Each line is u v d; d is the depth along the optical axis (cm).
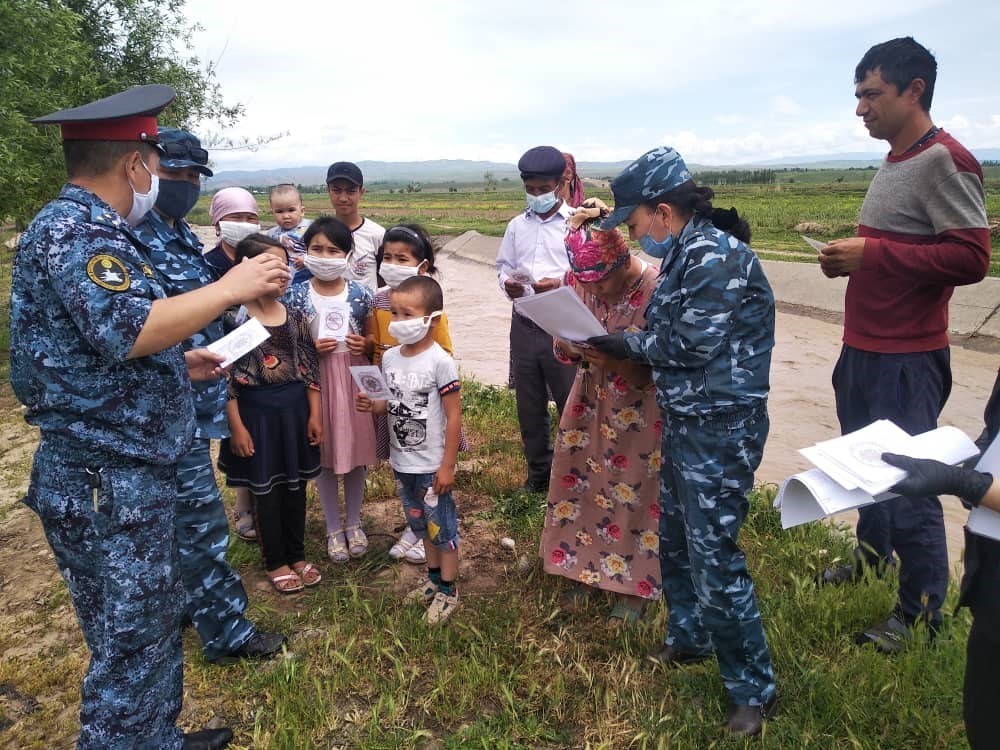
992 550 173
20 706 299
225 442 357
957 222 279
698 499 254
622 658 306
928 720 256
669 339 248
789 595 345
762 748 251
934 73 290
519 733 267
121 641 220
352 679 298
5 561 416
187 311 204
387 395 333
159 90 230
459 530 432
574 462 338
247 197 396
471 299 1390
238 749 264
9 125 801
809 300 1181
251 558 404
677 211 250
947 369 315
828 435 608
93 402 208
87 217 206
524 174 442
